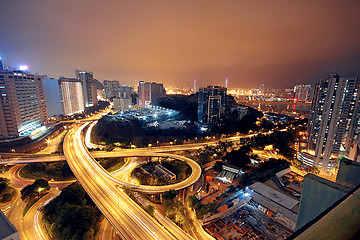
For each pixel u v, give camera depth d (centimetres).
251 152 18888
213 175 15212
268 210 10450
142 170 15550
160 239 7844
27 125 19412
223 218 10162
